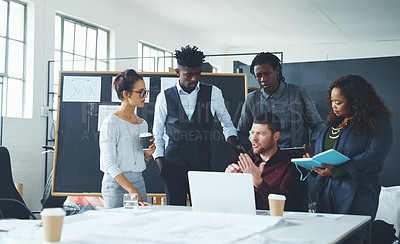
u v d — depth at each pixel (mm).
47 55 6320
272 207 1949
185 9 8531
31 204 6023
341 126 2953
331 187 2877
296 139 3578
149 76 4422
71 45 6980
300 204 3113
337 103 2902
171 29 9797
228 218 1803
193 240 1350
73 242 1362
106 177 3111
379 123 2797
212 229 1534
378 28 9812
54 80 6602
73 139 4484
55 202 5492
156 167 4340
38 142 6148
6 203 3357
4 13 5898
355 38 10789
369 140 2812
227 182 2045
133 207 2246
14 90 5992
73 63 6992
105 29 7758
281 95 3611
